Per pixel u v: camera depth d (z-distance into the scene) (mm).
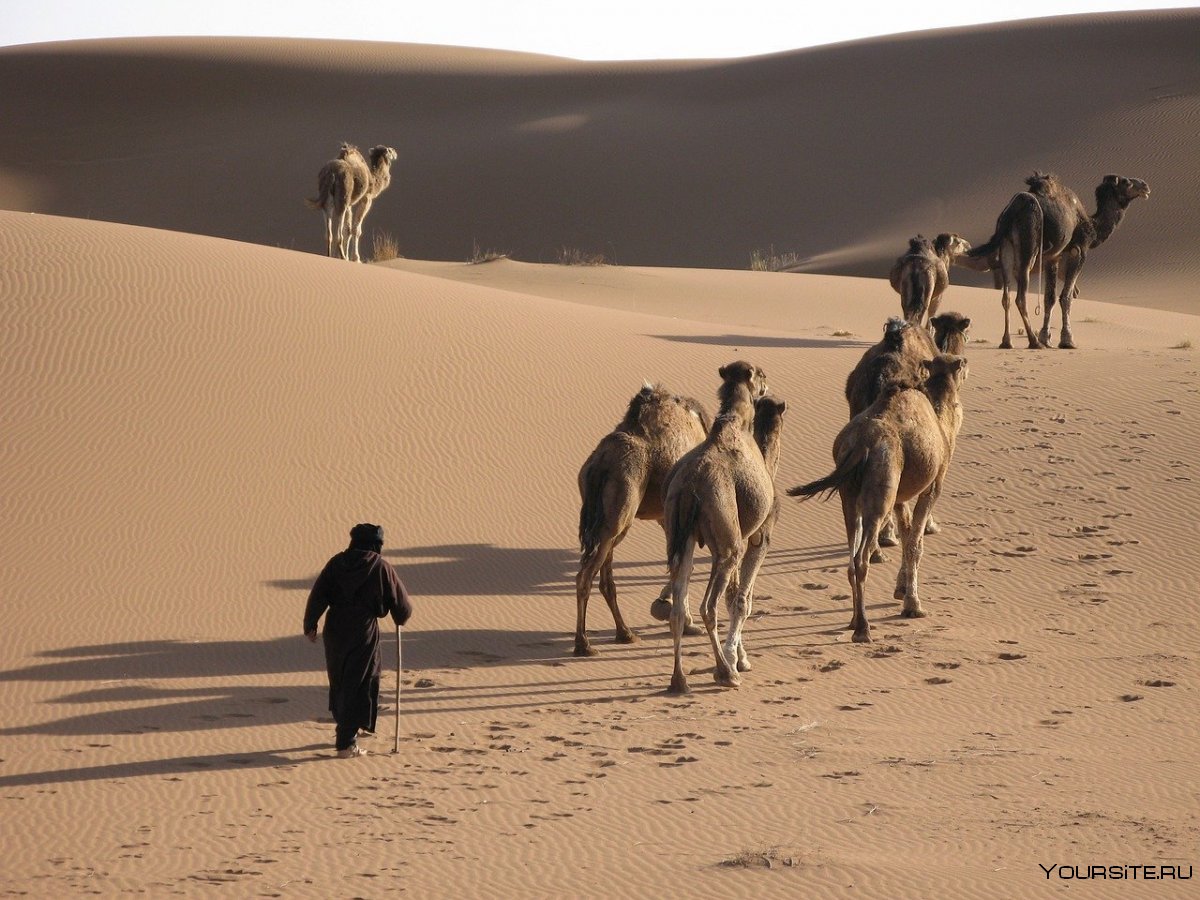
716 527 25219
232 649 28406
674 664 25547
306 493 38469
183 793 20062
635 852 17531
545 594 32969
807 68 192750
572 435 43281
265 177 178750
